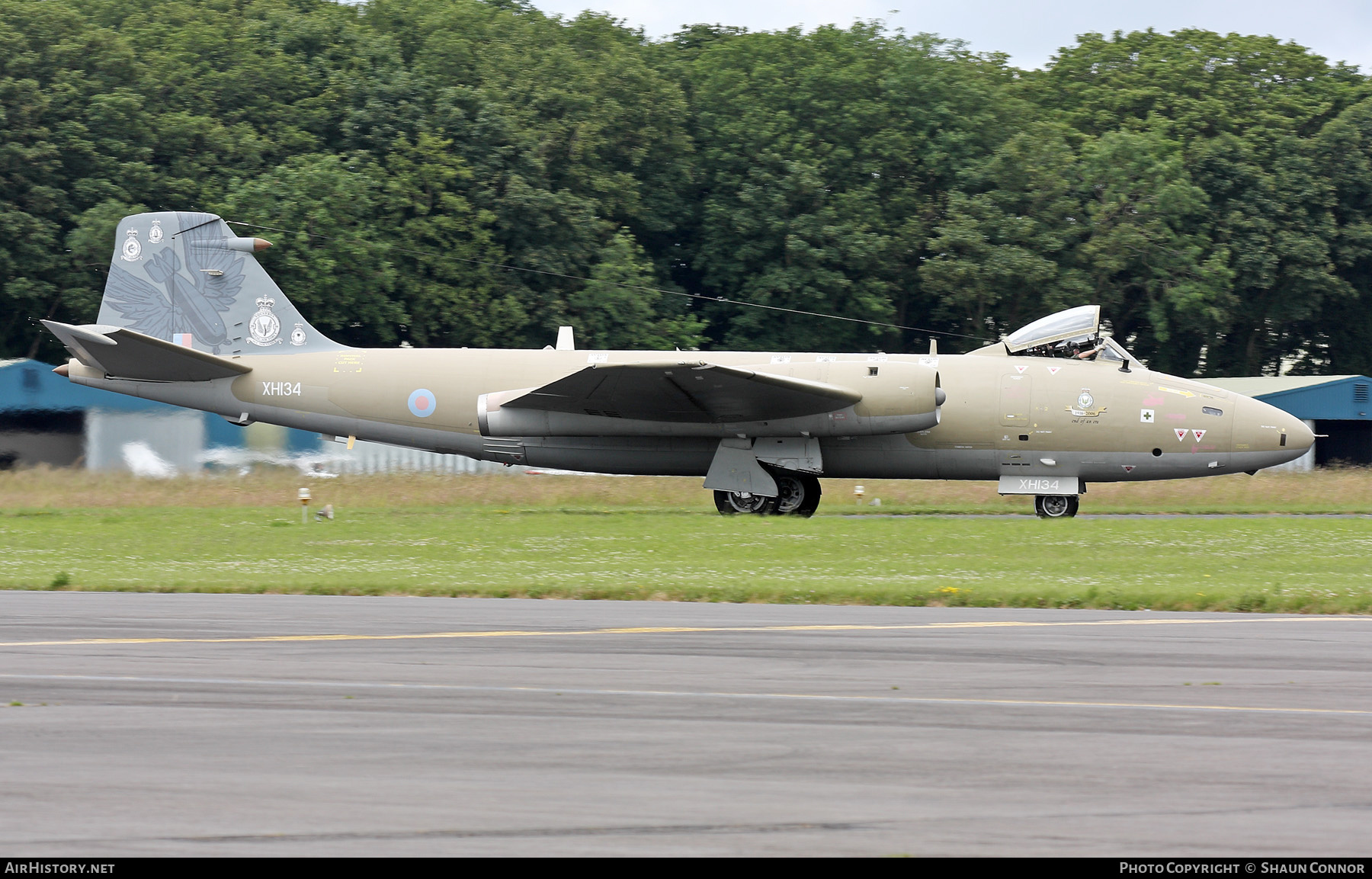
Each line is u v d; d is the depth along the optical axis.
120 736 30.11
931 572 63.53
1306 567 65.44
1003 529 82.19
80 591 57.28
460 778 26.80
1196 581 60.09
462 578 60.72
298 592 57.06
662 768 27.48
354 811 24.66
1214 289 197.50
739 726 31.20
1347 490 116.88
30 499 107.88
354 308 179.50
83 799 25.36
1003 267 191.75
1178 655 41.06
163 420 128.00
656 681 36.50
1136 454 96.75
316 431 104.06
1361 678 37.41
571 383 91.00
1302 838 23.48
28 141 173.00
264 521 89.12
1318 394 148.12
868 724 31.44
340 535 79.38
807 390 90.94
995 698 34.41
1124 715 32.53
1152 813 24.77
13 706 33.12
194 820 24.12
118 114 175.50
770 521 88.12
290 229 171.25
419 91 195.62
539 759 28.27
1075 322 100.56
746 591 55.59
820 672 38.00
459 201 183.50
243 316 105.50
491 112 191.50
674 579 60.34
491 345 187.12
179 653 40.78
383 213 183.88
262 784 26.31
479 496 112.00
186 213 106.38
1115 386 97.25
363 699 33.97
